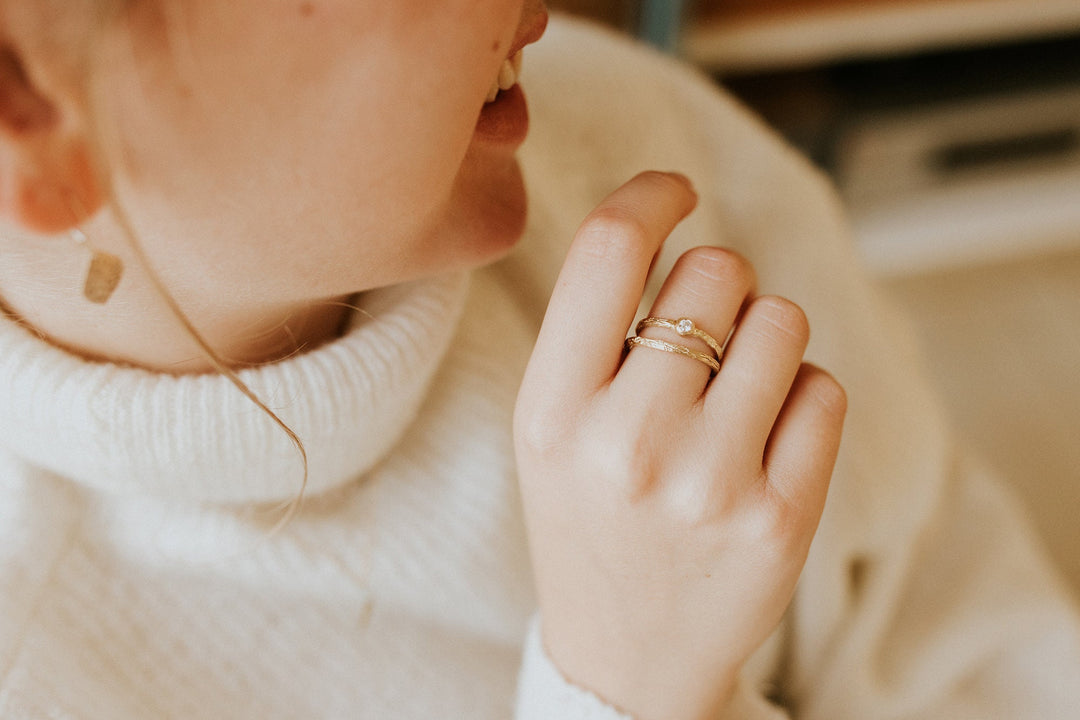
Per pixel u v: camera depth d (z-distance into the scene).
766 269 0.47
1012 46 0.96
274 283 0.31
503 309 0.41
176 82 0.27
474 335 0.39
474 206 0.32
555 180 0.44
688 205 0.31
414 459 0.38
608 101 0.45
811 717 0.44
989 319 1.01
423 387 0.36
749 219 0.48
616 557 0.31
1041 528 0.87
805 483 0.30
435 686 0.39
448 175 0.30
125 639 0.36
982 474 0.49
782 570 0.30
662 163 0.46
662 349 0.30
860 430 0.44
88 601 0.35
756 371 0.30
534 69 0.45
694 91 0.49
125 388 0.31
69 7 0.26
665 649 0.33
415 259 0.32
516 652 0.41
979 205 1.01
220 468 0.33
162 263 0.29
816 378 0.31
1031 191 1.01
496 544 0.39
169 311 0.31
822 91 0.93
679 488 0.30
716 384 0.30
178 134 0.27
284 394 0.32
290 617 0.38
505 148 0.33
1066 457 0.91
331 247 0.30
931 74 0.94
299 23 0.27
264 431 0.32
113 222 0.28
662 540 0.30
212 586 0.37
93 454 0.32
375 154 0.28
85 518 0.36
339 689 0.38
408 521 0.38
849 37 0.82
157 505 0.36
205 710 0.36
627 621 0.33
